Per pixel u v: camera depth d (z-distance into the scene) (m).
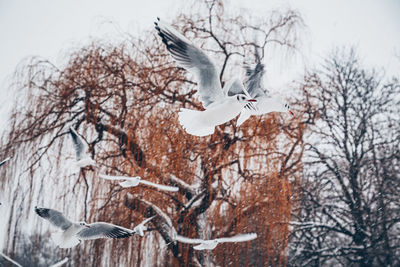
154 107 10.48
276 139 10.88
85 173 10.13
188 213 9.87
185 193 10.02
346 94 16.05
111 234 6.02
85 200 9.91
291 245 14.93
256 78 7.18
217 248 9.93
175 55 5.06
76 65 10.90
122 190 9.99
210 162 10.28
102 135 10.48
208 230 10.13
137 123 10.24
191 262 9.71
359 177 15.12
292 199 11.25
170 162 10.06
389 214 14.41
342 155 15.61
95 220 9.79
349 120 15.71
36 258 10.08
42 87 10.78
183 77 10.98
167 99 10.77
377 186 14.50
